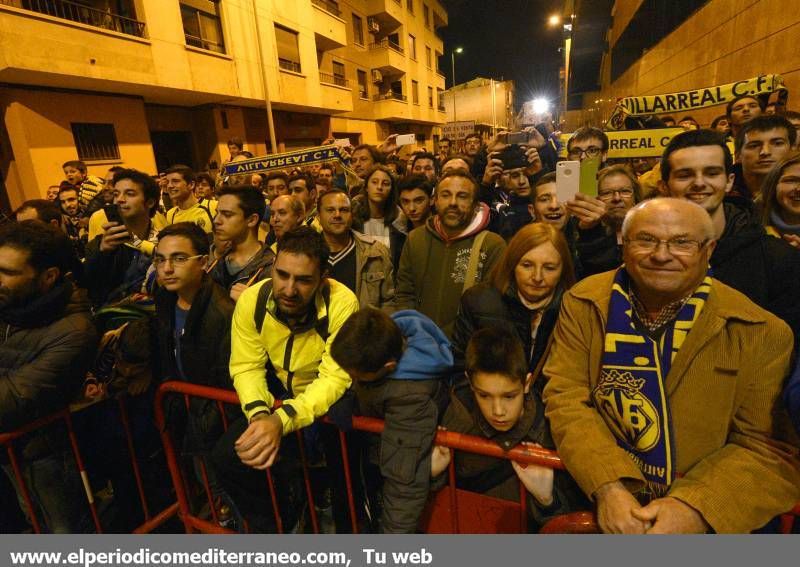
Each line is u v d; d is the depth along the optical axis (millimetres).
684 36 11031
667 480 1223
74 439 2135
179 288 2068
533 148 3732
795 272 1652
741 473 1172
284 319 1885
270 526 2074
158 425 2291
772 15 6656
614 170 2566
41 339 1917
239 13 14453
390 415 1622
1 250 1821
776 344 1177
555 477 1532
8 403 1845
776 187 2061
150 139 12609
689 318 1227
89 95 10711
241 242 2920
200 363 2150
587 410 1393
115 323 2406
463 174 2779
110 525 2506
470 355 1517
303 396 1800
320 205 3119
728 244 1758
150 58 11156
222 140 15086
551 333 1792
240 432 1929
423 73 34344
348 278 3178
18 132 9391
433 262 2930
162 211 5480
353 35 25516
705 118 9227
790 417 1106
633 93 17547
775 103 4609
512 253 1874
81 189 6062
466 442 1589
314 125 20922
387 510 1592
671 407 1260
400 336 1642
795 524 1324
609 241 2018
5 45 8156
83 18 9914
